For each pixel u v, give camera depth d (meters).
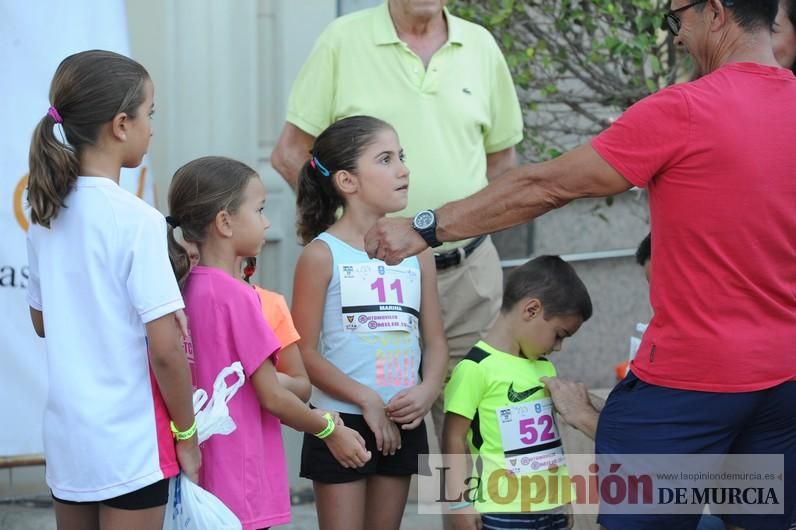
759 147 3.57
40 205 3.57
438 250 5.25
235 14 6.16
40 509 6.19
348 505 4.54
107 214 3.55
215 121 6.20
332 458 4.52
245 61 6.20
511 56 6.20
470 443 4.63
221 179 4.16
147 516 3.64
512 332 4.61
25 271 5.45
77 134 3.57
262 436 4.19
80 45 5.41
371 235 3.97
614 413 3.89
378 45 5.24
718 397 3.66
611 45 6.10
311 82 5.37
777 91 3.65
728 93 3.61
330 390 4.58
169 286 3.56
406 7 5.20
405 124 5.20
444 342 4.85
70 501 3.63
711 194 3.58
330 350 4.64
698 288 3.64
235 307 4.06
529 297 4.54
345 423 4.59
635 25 6.27
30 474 6.34
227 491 4.05
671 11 3.87
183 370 3.62
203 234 4.19
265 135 6.34
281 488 4.26
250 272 4.55
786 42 4.32
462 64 5.30
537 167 3.74
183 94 6.16
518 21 6.33
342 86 5.29
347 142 4.65
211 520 3.74
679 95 3.61
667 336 3.72
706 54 3.80
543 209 3.78
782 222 3.62
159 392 3.67
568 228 7.25
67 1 5.38
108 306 3.55
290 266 6.33
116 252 3.54
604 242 7.30
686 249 3.65
